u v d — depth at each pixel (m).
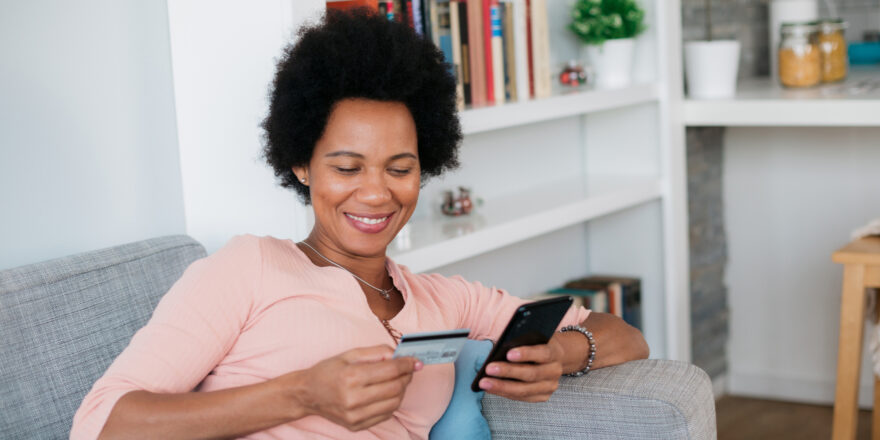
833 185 3.28
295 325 1.26
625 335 1.61
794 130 3.32
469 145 2.65
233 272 1.26
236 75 1.86
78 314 1.49
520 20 2.41
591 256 3.24
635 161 3.07
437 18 2.17
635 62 3.00
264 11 1.79
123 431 1.13
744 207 3.46
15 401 1.38
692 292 3.27
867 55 3.78
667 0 2.93
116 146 1.83
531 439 1.53
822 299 3.35
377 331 1.32
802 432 3.07
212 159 1.92
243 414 1.13
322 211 1.33
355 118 1.29
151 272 1.63
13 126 1.65
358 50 1.29
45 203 1.71
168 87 1.92
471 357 1.51
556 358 1.42
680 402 1.42
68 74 1.73
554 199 2.66
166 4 1.90
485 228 2.25
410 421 1.39
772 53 3.60
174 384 1.18
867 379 3.23
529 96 2.46
